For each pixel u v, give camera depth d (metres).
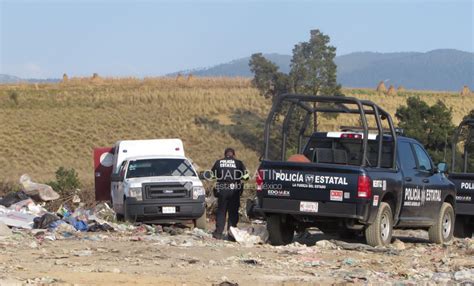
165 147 42.66
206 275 19.61
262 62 111.56
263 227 29.50
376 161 29.19
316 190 27.39
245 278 19.34
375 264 22.70
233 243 27.69
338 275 20.16
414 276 20.22
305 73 106.38
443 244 30.05
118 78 167.75
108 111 137.00
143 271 19.97
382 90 160.75
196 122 132.00
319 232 34.69
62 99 144.38
